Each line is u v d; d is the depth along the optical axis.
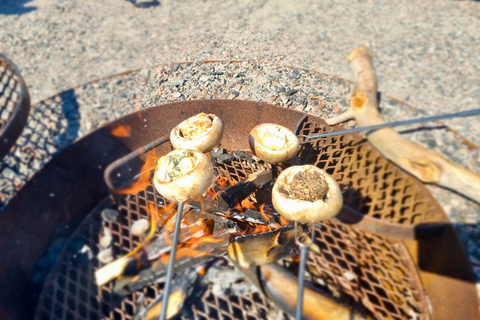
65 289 0.38
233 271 0.36
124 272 0.37
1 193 0.45
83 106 0.54
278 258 0.33
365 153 0.30
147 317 0.34
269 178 0.34
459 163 0.27
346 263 0.36
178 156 0.29
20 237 0.39
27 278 0.38
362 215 0.30
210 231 0.35
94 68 0.67
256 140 0.31
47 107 0.57
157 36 0.69
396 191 0.30
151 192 0.42
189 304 0.35
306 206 0.27
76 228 0.44
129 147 0.40
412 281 0.32
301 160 0.33
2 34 0.82
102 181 0.44
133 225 0.41
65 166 0.42
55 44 0.77
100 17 0.85
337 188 0.28
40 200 0.41
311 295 0.31
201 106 0.36
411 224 0.29
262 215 0.34
